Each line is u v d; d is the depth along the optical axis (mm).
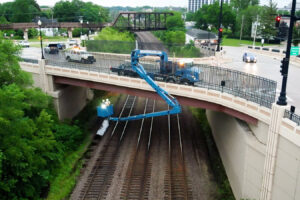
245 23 97938
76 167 27906
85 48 60375
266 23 84625
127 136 33844
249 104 21000
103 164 28047
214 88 25031
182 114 40312
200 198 23328
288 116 17297
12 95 23500
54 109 36656
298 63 42406
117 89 32812
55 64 36844
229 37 102125
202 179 25766
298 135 15930
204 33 86312
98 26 95750
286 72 17172
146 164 27875
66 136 32031
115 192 23875
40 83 36969
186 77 28000
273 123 17953
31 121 24703
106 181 25375
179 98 28156
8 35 95938
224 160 27500
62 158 28859
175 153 30016
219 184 25156
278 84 29016
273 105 17953
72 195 23875
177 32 81562
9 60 27422
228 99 23281
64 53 43094
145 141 32594
